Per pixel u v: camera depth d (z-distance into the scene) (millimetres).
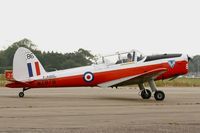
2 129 22234
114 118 27281
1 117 27500
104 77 47250
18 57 46688
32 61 46844
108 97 49188
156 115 29094
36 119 26516
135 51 47812
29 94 53875
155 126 23531
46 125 23812
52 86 47000
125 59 47625
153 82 46188
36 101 41250
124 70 47312
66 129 22297
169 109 33594
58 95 52344
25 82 46688
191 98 48250
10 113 30000
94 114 29672
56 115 28875
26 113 30047
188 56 48375
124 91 66500
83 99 45125
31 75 46844
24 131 21547
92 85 47562
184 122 25219
